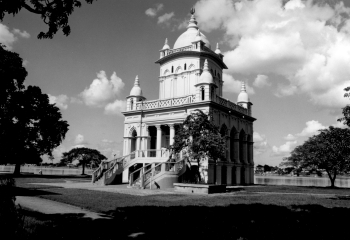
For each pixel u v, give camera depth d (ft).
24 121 140.87
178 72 140.77
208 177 107.34
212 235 32.24
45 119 152.35
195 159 99.55
